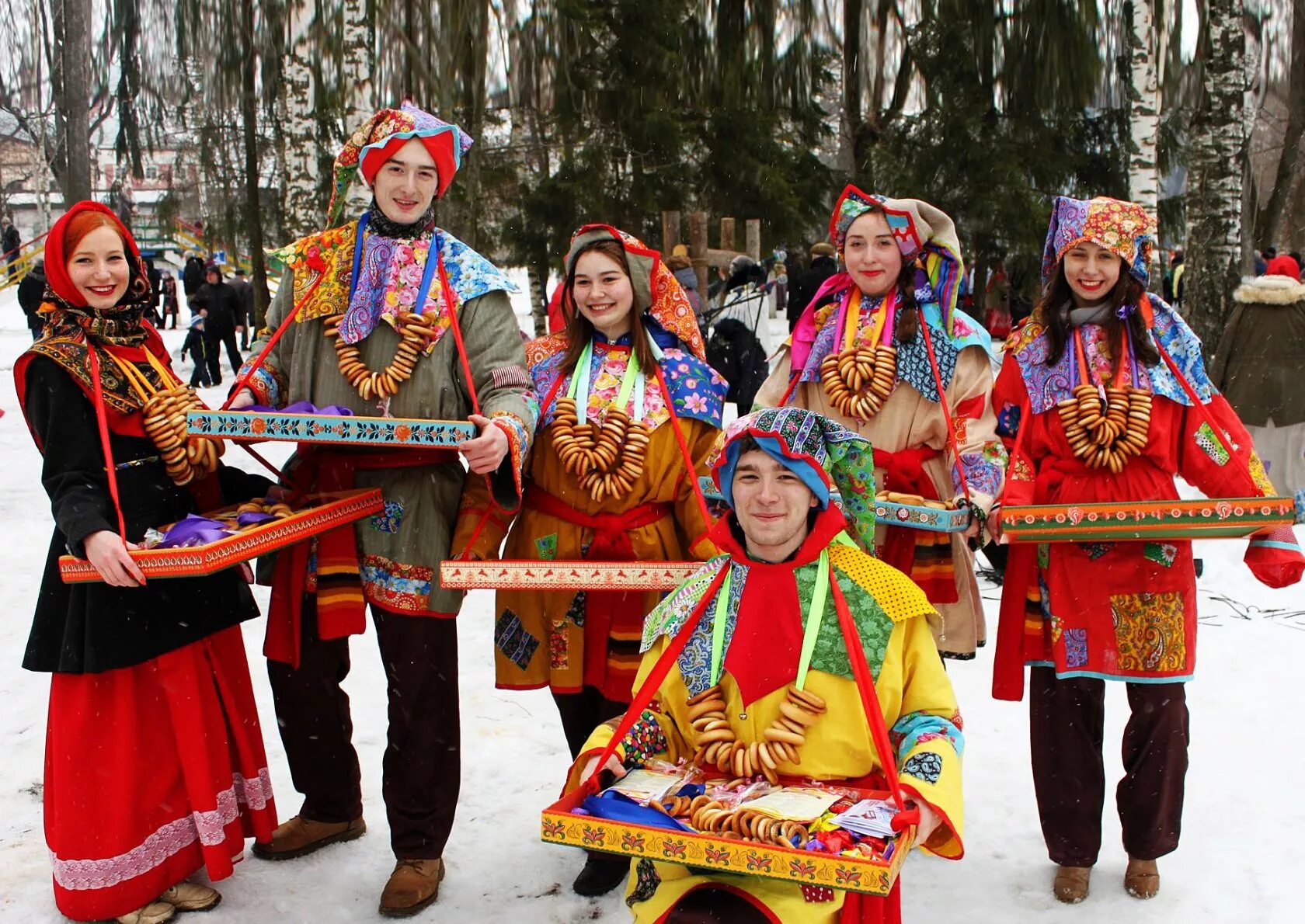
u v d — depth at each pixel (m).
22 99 24.31
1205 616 6.00
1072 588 3.30
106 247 3.12
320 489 3.45
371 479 3.37
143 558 2.94
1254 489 3.25
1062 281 3.40
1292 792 4.00
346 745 3.70
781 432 2.46
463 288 3.36
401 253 3.36
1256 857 3.58
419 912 3.35
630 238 3.44
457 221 16.48
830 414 3.71
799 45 20.97
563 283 3.57
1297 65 19.33
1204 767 4.23
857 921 2.36
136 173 19.41
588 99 18.97
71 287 3.14
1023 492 3.37
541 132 19.23
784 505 2.48
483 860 3.67
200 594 3.28
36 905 3.36
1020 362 3.44
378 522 3.36
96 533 2.94
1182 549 3.27
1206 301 11.95
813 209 21.67
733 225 15.24
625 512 3.42
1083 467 3.35
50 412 3.09
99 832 3.16
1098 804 3.38
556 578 3.12
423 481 3.36
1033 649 3.40
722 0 20.31
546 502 3.48
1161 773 3.29
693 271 10.53
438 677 3.36
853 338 3.66
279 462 9.72
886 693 2.44
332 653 3.54
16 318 26.52
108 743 3.17
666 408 3.40
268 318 3.55
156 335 3.39
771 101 21.12
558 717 4.80
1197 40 15.09
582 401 3.42
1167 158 18.09
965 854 3.67
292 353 3.48
